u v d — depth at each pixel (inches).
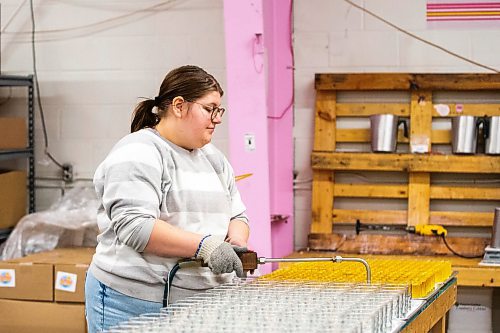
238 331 79.0
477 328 177.3
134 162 98.3
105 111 201.0
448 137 183.8
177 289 102.2
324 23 188.7
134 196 96.9
